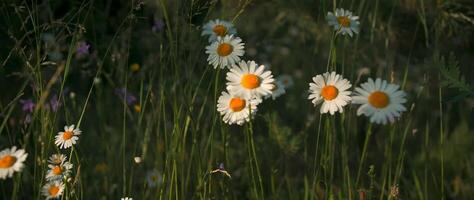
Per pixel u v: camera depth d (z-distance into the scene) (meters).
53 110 1.39
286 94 1.83
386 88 1.08
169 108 1.52
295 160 1.52
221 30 1.23
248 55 2.00
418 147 1.55
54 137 1.28
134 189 1.42
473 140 1.56
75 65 1.62
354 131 1.44
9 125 1.49
